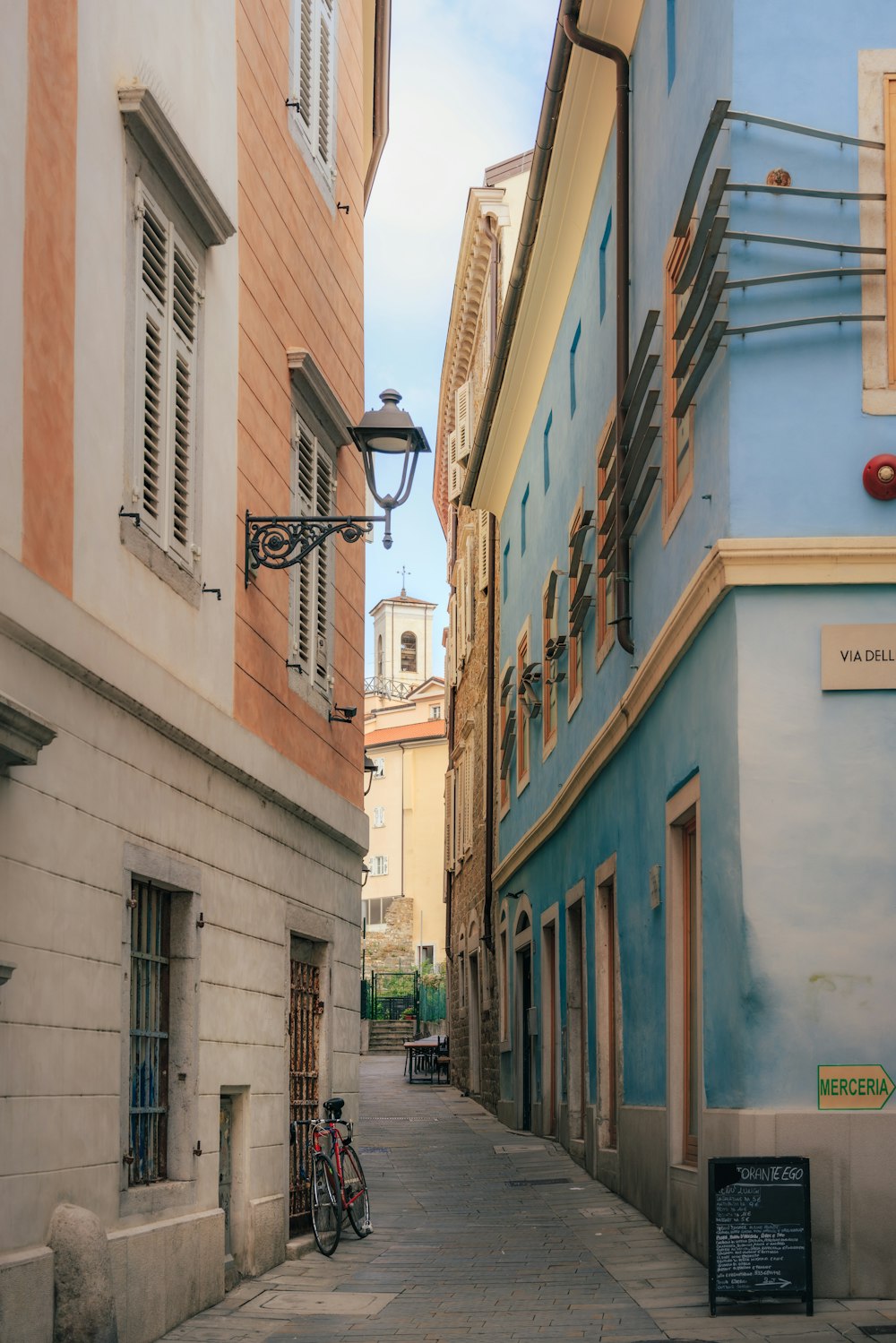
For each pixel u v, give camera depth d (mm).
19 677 6668
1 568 6414
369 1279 10055
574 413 17375
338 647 13688
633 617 13133
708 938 9914
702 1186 10031
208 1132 9234
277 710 11438
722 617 9578
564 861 18109
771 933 8984
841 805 9078
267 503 11328
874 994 8930
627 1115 13406
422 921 60562
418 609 101438
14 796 6590
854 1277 8656
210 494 9875
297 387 12297
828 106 9617
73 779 7281
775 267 9547
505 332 20219
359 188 15328
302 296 12703
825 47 9648
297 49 12711
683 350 10273
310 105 13219
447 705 36938
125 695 7906
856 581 9219
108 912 7711
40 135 7090
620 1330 8109
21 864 6637
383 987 55031
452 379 35031
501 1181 15734
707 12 10359
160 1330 8078
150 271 8758
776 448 9398
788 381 9445
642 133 12977
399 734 62219
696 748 10422
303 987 12375
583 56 14383
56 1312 6684
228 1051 9773
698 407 10367
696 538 10391
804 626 9234
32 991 6711
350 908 13797
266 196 11633
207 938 9414
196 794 9305
